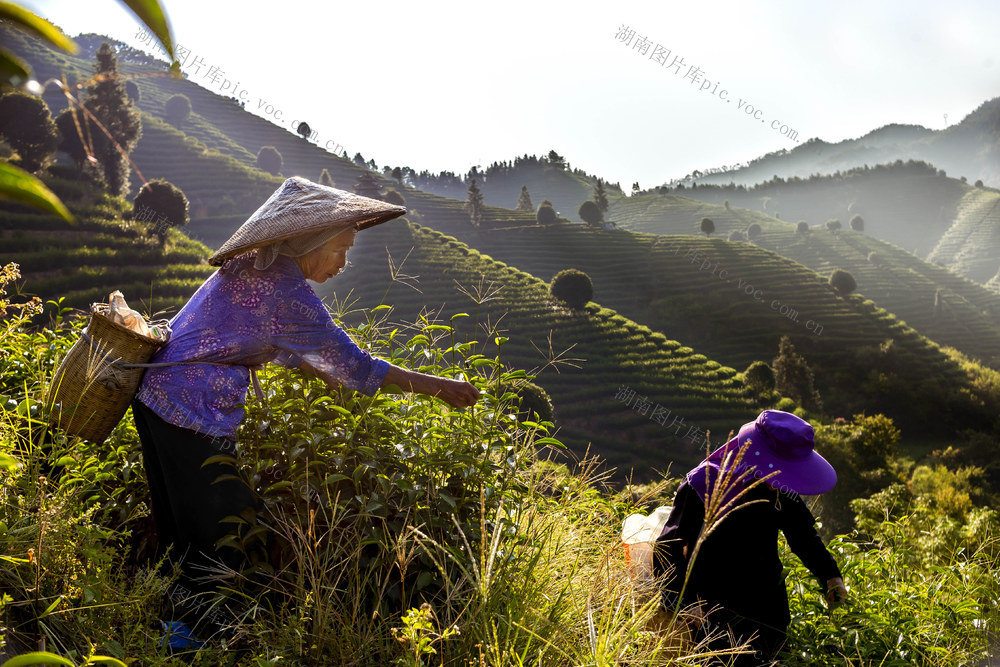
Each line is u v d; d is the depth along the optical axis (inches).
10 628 68.0
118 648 69.2
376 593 86.6
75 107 24.6
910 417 2696.9
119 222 1814.7
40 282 1525.6
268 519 92.5
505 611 85.1
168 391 93.5
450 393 100.1
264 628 79.5
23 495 85.1
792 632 116.9
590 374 2166.6
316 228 97.4
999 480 2094.0
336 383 101.9
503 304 2412.6
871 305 3415.4
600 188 5684.1
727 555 110.3
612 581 96.0
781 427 111.6
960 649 122.2
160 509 96.9
